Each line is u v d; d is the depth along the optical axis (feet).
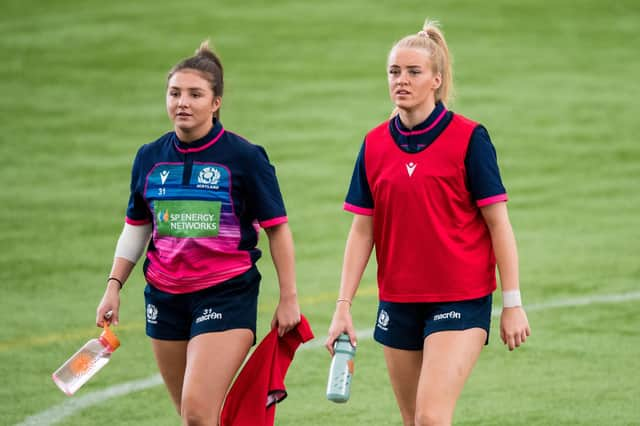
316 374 76.02
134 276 102.22
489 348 80.64
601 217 119.85
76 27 205.87
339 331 51.80
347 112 164.76
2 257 107.24
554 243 110.73
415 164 50.31
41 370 77.51
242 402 53.88
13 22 208.33
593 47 199.52
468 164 50.06
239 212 53.11
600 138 151.53
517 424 65.36
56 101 168.86
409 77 50.14
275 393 54.13
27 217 120.88
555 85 177.58
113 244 112.06
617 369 75.46
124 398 71.72
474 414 67.31
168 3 223.10
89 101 169.27
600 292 94.63
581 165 140.26
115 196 129.08
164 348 54.19
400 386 53.31
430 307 51.01
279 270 53.78
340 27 209.05
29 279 100.73
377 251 52.95
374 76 182.91
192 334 52.31
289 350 55.01
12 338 84.89
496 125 157.28
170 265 53.01
